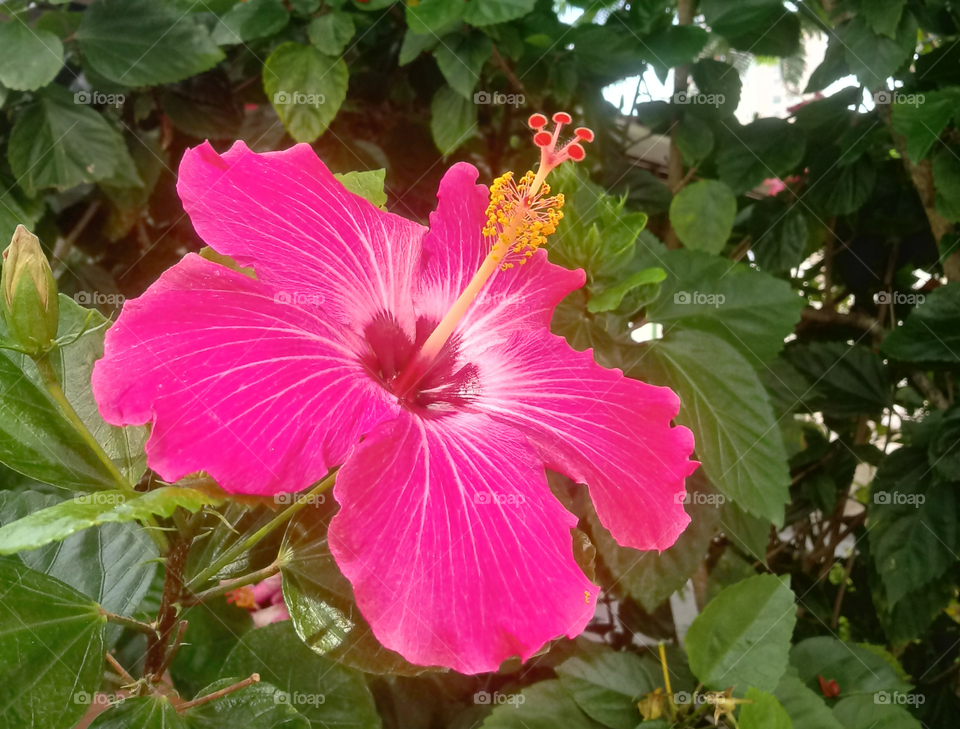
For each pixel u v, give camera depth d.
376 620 0.15
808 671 0.30
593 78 0.36
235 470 0.15
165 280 0.17
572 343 0.28
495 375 0.22
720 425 0.27
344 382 0.18
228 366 0.16
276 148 0.37
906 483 0.34
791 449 0.36
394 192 0.37
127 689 0.19
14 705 0.16
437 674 0.31
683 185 0.38
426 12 0.29
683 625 0.41
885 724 0.27
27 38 0.28
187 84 0.35
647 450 0.20
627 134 0.42
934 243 0.42
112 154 0.31
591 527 0.28
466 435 0.19
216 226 0.18
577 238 0.28
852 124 0.36
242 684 0.19
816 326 0.42
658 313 0.30
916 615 0.35
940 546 0.33
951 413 0.33
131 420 0.15
